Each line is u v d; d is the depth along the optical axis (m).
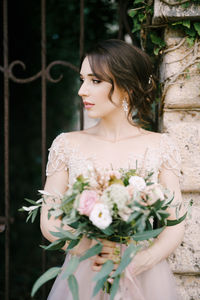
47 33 4.52
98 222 1.18
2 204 4.16
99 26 4.38
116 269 1.37
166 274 1.60
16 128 5.41
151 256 1.49
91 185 1.26
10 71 2.15
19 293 3.18
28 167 5.57
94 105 1.57
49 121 5.87
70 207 1.26
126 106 1.66
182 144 1.85
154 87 1.77
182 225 1.59
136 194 1.22
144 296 1.53
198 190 1.85
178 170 1.66
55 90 5.47
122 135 1.71
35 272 3.54
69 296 1.51
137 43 2.21
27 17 4.45
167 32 1.87
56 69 5.01
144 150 1.63
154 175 1.59
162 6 1.80
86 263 1.55
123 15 2.17
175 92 1.87
